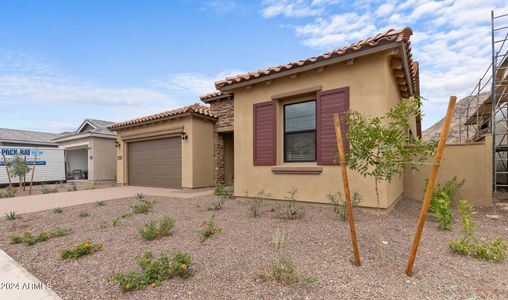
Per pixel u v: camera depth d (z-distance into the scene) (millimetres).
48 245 4387
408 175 8453
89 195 10391
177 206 7535
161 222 4957
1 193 11203
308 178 6840
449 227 4859
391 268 3141
